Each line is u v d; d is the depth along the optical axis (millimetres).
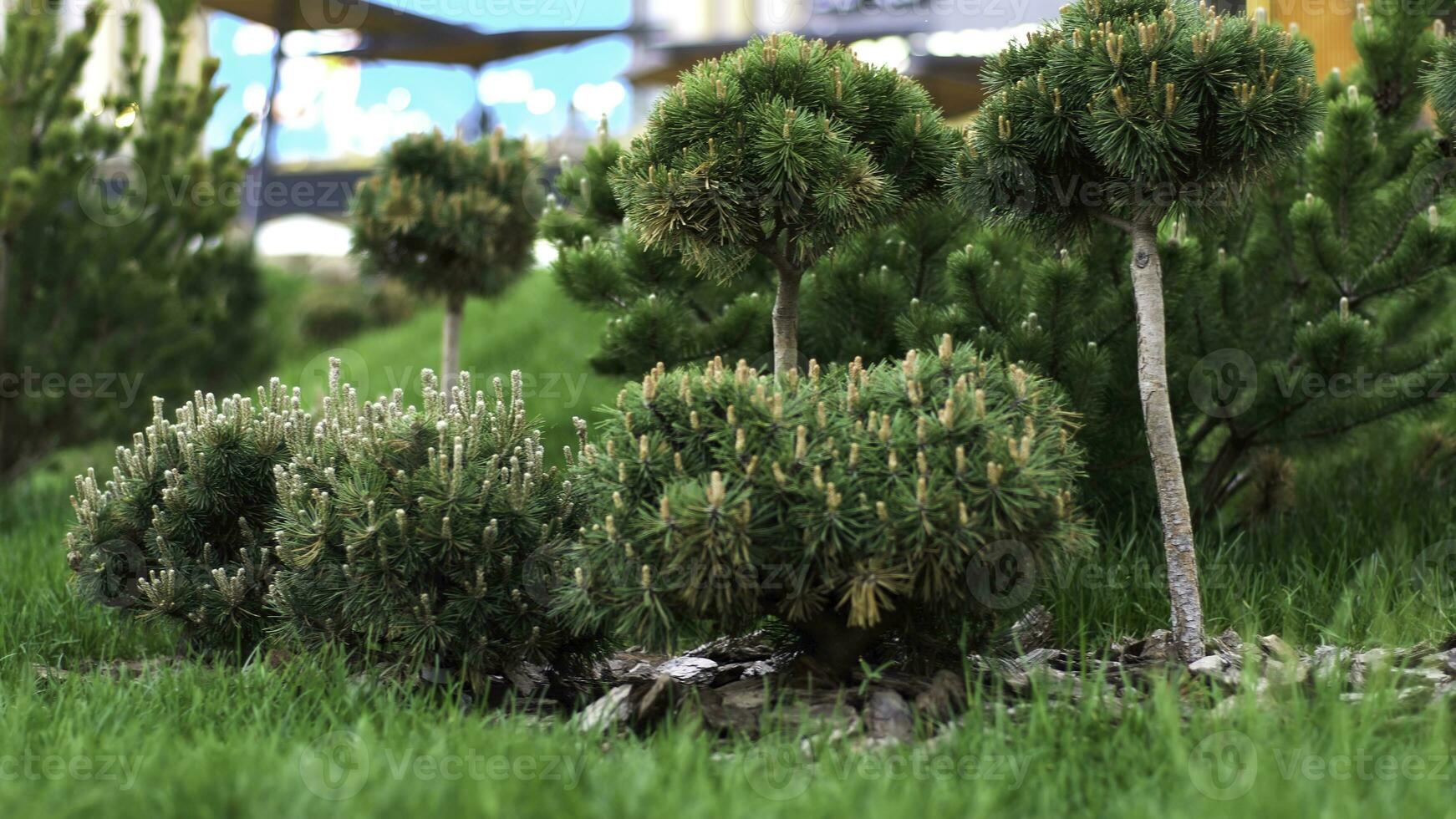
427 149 6453
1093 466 4613
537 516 3475
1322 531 4902
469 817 2215
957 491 2902
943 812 2301
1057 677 3283
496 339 11078
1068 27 3648
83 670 4000
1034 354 4336
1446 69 4066
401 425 3576
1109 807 2383
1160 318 3598
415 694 3346
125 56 7602
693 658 3846
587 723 2979
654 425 3178
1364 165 4656
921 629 3270
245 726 3002
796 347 4168
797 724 2971
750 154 3600
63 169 7211
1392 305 4930
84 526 3879
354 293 13883
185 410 4020
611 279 5078
